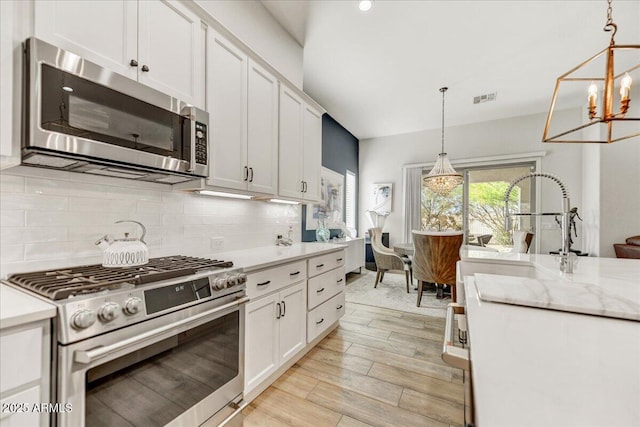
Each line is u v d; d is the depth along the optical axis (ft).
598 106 13.16
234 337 4.95
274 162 7.72
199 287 4.22
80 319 2.91
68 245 4.52
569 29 9.02
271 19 8.67
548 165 15.74
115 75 4.10
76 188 4.64
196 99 5.52
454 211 18.38
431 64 11.21
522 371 1.62
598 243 12.83
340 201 18.10
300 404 5.66
